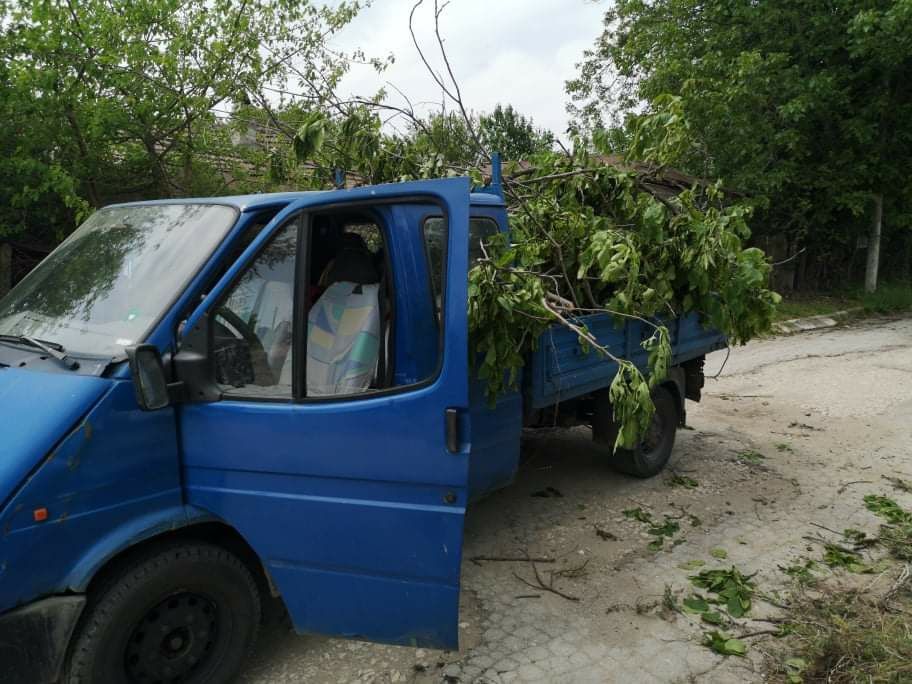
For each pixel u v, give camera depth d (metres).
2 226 7.26
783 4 14.82
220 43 7.69
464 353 2.48
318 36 8.22
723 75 14.50
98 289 2.84
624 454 5.27
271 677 3.03
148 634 2.61
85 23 7.08
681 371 5.69
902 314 16.08
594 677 3.03
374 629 2.71
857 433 6.72
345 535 2.63
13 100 6.83
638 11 16.62
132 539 2.47
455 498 2.53
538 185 4.79
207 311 2.61
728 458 6.02
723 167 14.05
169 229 2.94
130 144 8.09
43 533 2.28
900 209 17.36
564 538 4.44
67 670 2.46
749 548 4.29
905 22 13.16
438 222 3.05
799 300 16.98
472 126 4.57
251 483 2.67
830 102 14.91
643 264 4.27
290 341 2.71
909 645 3.15
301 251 2.75
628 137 4.72
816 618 3.47
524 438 5.59
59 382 2.45
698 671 3.07
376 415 2.55
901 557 4.13
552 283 4.04
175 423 2.63
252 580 2.88
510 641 3.30
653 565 4.07
